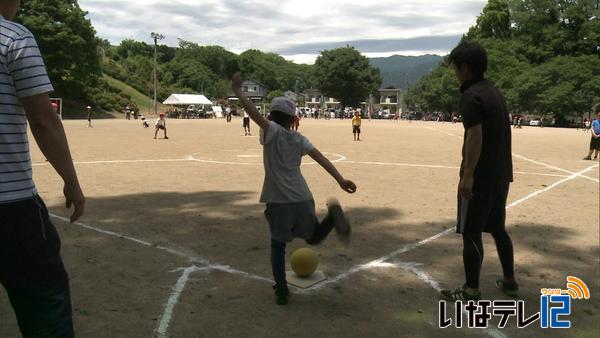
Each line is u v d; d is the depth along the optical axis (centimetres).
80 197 244
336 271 502
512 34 8650
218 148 1930
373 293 448
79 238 602
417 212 783
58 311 244
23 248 230
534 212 802
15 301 242
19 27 229
